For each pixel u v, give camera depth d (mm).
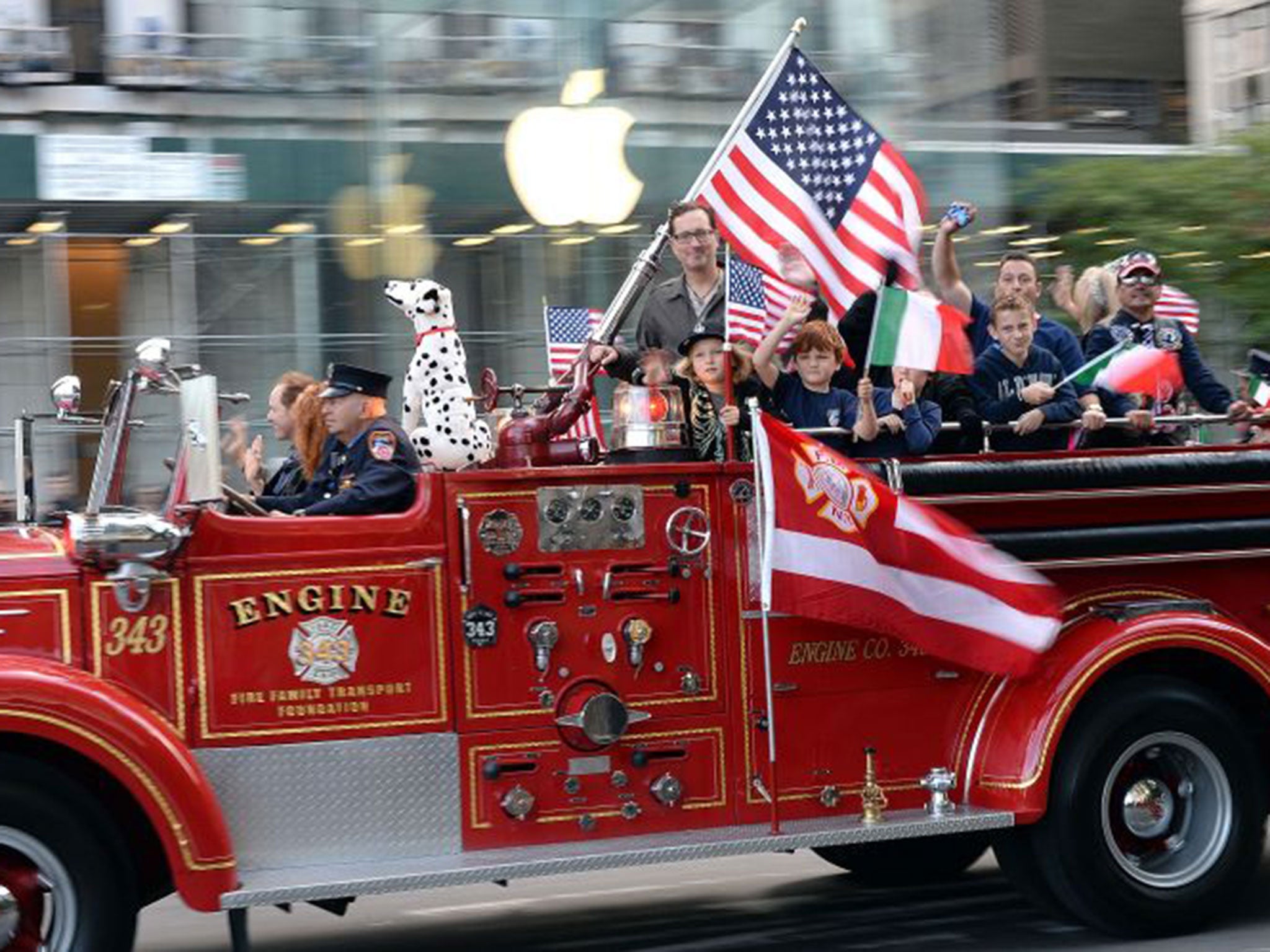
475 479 17500
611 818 17875
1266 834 21812
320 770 16953
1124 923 19250
